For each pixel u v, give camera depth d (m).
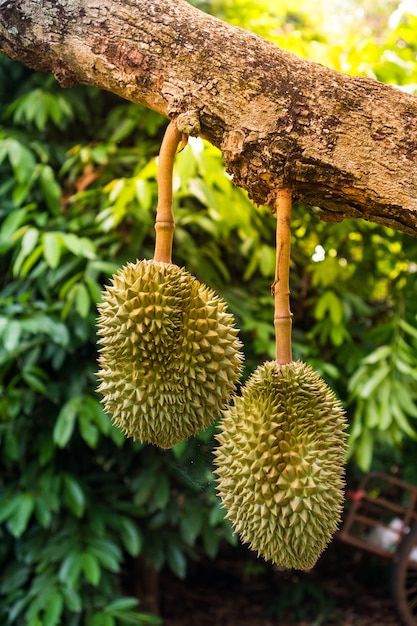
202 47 0.97
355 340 3.54
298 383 1.02
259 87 0.95
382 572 4.25
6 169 3.09
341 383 3.40
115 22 1.00
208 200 2.40
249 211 2.64
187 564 4.36
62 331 2.62
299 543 0.98
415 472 4.07
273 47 0.98
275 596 4.08
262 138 0.94
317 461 1.00
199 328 1.08
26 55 1.08
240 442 1.02
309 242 3.01
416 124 0.92
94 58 1.02
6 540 3.04
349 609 3.97
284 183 0.95
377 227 2.90
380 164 0.92
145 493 3.01
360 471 3.93
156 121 2.83
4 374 2.87
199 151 2.29
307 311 3.38
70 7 1.02
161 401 1.06
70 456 3.20
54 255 2.45
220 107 0.96
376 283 3.30
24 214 2.67
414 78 2.64
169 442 1.10
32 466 2.96
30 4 1.04
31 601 2.94
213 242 3.00
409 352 2.82
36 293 3.07
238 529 1.03
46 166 2.78
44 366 3.13
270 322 3.04
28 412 2.84
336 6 4.08
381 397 2.72
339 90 0.94
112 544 2.89
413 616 3.55
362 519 3.46
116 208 2.49
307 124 0.93
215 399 1.09
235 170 0.98
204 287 1.13
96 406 2.73
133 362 1.07
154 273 1.08
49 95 2.85
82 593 2.94
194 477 1.60
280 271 1.00
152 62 0.98
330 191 0.95
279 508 0.98
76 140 3.22
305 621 3.81
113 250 2.75
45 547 2.93
